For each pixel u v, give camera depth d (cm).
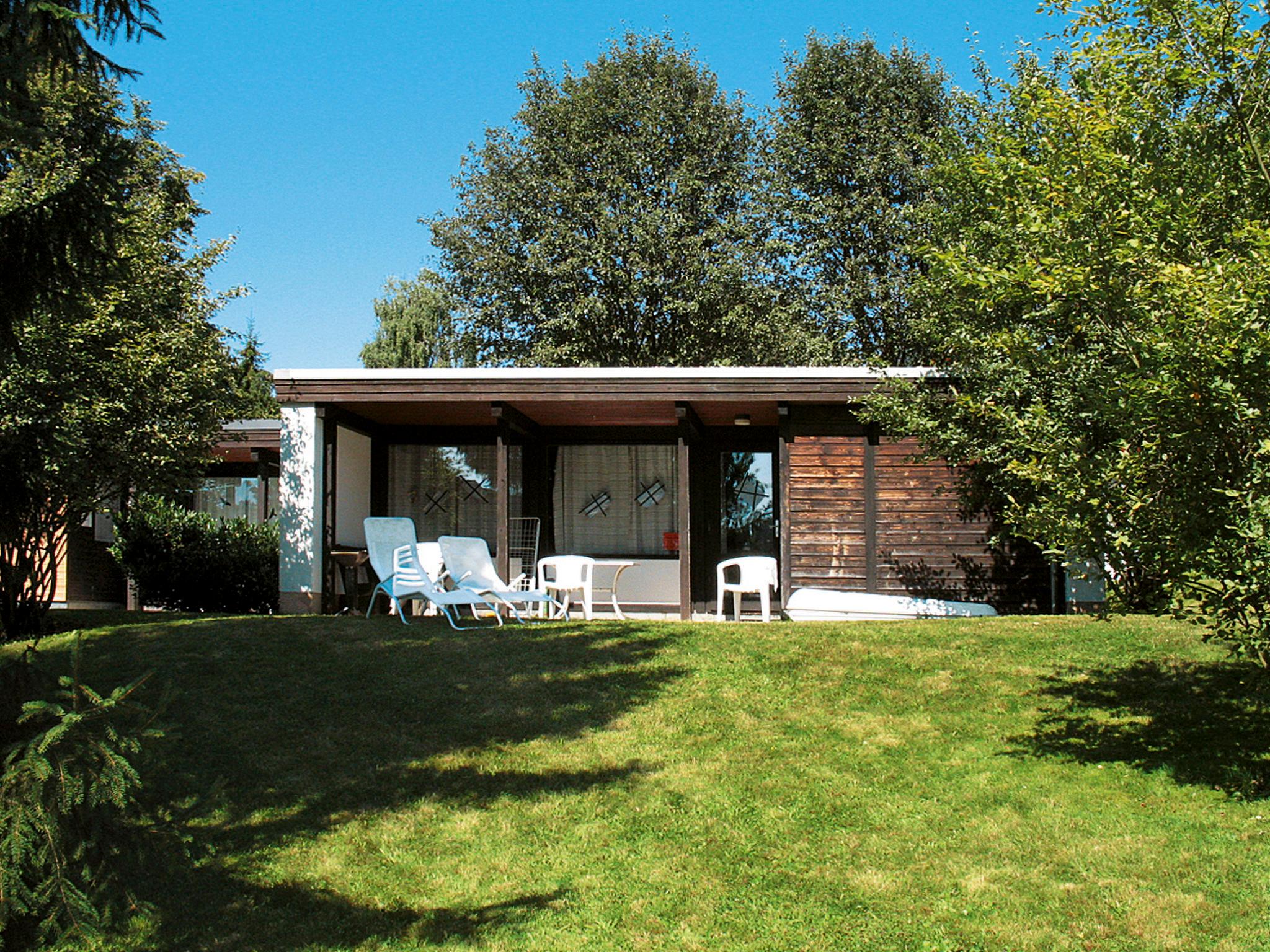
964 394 1030
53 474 951
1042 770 628
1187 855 516
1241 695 734
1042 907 479
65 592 1520
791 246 2606
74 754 389
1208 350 487
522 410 1334
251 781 630
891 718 724
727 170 2766
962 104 1163
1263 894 477
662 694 775
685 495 1240
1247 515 500
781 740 689
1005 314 1014
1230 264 523
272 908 494
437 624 1000
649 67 2819
